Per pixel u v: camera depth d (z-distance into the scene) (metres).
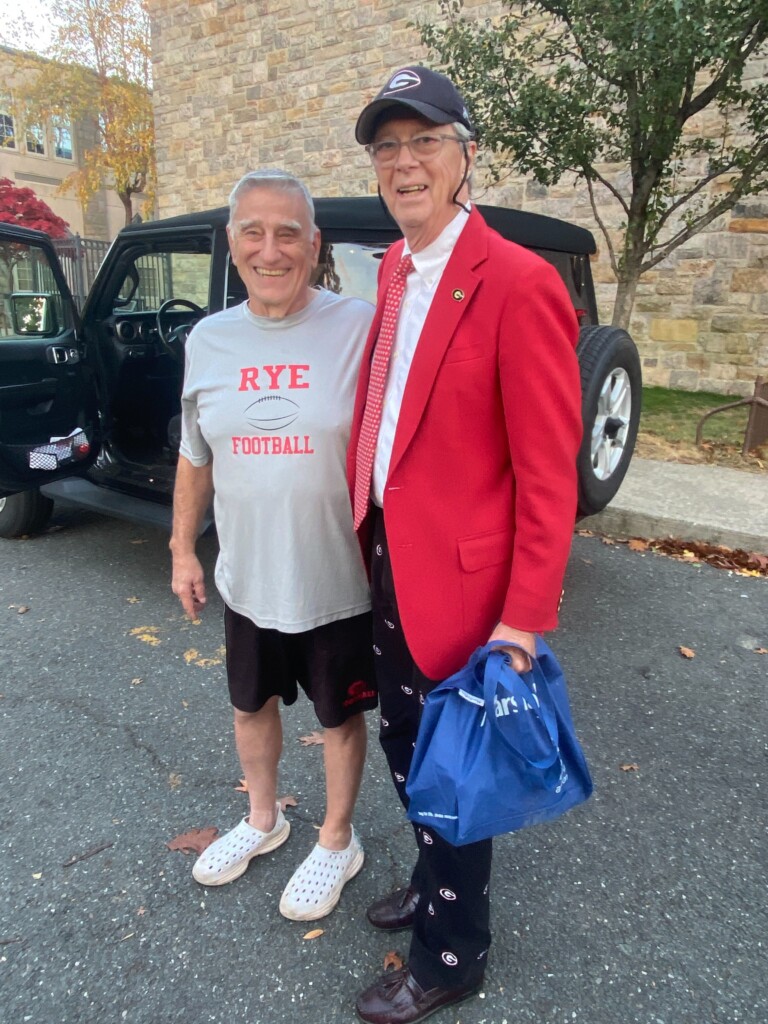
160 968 1.73
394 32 9.10
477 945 1.56
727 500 4.70
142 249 3.90
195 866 1.98
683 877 2.00
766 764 2.47
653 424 6.55
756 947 1.79
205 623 3.49
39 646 3.27
